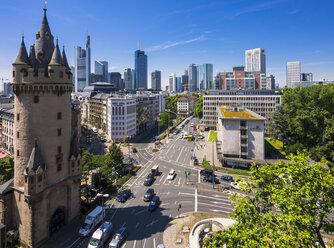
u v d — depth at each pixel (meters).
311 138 85.25
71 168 43.91
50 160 39.81
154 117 195.75
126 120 127.56
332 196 25.47
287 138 94.19
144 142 126.38
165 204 53.03
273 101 125.12
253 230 23.80
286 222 22.80
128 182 67.12
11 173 57.47
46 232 39.09
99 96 166.25
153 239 39.72
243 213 26.80
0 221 39.53
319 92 92.75
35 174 36.16
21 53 38.12
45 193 38.47
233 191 60.50
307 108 91.75
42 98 38.75
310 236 22.48
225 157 81.06
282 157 82.75
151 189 57.91
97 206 48.81
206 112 149.88
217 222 42.69
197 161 85.81
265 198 28.77
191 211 49.62
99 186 60.06
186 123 191.75
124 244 38.28
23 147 38.44
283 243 21.59
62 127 42.00
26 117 38.16
